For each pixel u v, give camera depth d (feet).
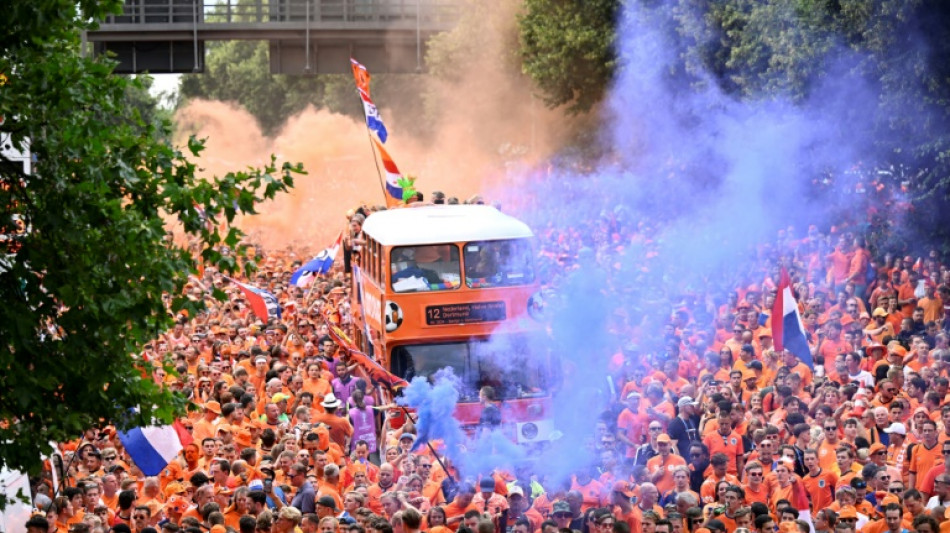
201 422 75.51
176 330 102.06
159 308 43.06
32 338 42.29
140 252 42.55
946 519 57.93
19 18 39.70
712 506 60.13
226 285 133.59
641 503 60.95
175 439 64.64
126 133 43.09
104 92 43.01
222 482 63.26
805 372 82.28
